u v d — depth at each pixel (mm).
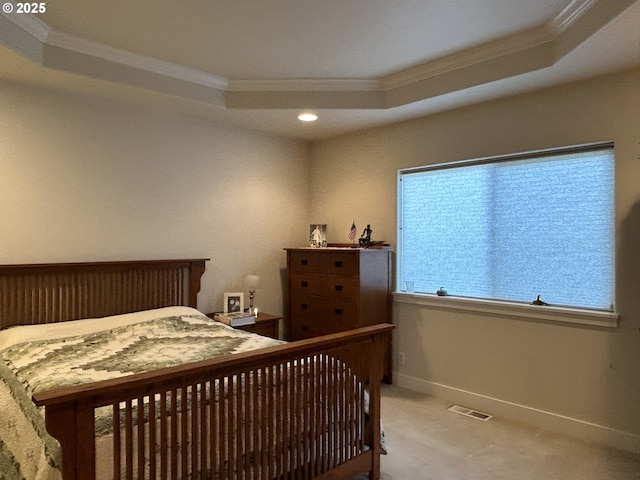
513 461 2580
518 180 3246
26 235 2994
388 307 3904
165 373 1580
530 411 3109
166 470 1616
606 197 2842
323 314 3912
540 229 3143
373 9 2354
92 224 3268
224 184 4012
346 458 2242
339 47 2848
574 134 2893
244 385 1887
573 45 2395
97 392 1422
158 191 3604
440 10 2367
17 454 1798
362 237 4062
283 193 4457
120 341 2684
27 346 2545
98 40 2773
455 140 3502
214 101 3453
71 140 3170
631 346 2691
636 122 2660
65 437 1397
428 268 3805
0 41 2357
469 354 3445
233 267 4082
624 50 2400
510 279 3299
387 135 3994
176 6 2332
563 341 2967
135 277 3422
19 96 2961
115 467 1500
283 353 1938
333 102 3494
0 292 2842
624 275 2715
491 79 2879
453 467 2512
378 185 4066
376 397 2363
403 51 2914
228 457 1800
